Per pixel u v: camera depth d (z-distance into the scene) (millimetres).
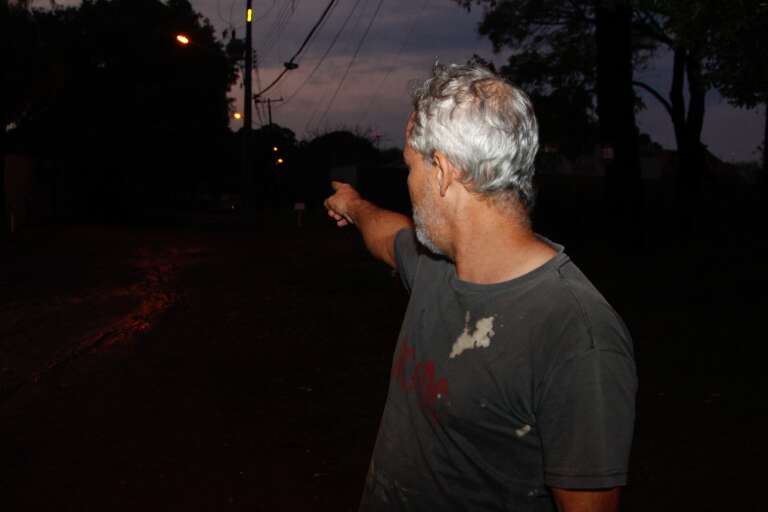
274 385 6438
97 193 35375
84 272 14453
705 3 5609
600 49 15984
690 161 22312
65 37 31922
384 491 1544
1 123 24203
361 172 40469
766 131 20484
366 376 6750
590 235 20359
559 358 1243
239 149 49344
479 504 1384
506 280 1370
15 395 6082
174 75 35656
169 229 28984
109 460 4680
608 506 1211
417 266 1745
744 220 19828
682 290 11125
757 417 5375
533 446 1317
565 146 23391
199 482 4359
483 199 1397
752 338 7898
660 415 5484
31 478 4395
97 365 7125
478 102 1372
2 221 24766
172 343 8195
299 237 26062
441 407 1405
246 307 10695
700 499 4086
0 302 10703
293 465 4621
